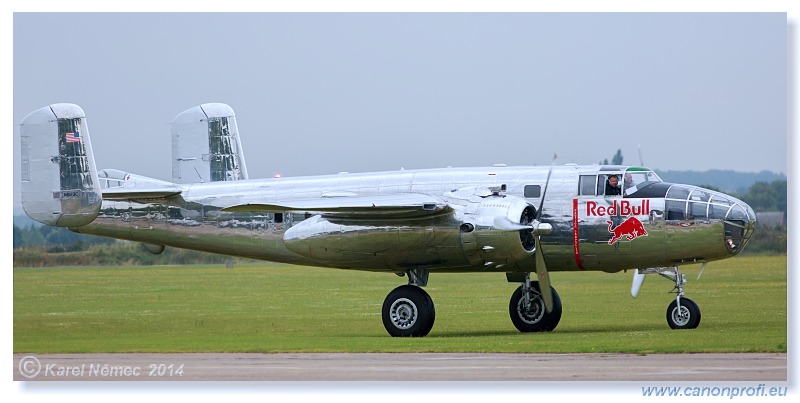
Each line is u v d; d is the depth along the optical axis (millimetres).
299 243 73438
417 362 55750
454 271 73625
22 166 78875
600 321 82062
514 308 75250
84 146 78938
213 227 80562
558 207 71500
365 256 72062
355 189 76062
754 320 78312
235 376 52438
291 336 73812
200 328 82688
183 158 92125
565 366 52938
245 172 91938
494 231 68188
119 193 80312
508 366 53438
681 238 69625
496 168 74125
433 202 68375
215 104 91875
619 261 71250
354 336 72812
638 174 71562
